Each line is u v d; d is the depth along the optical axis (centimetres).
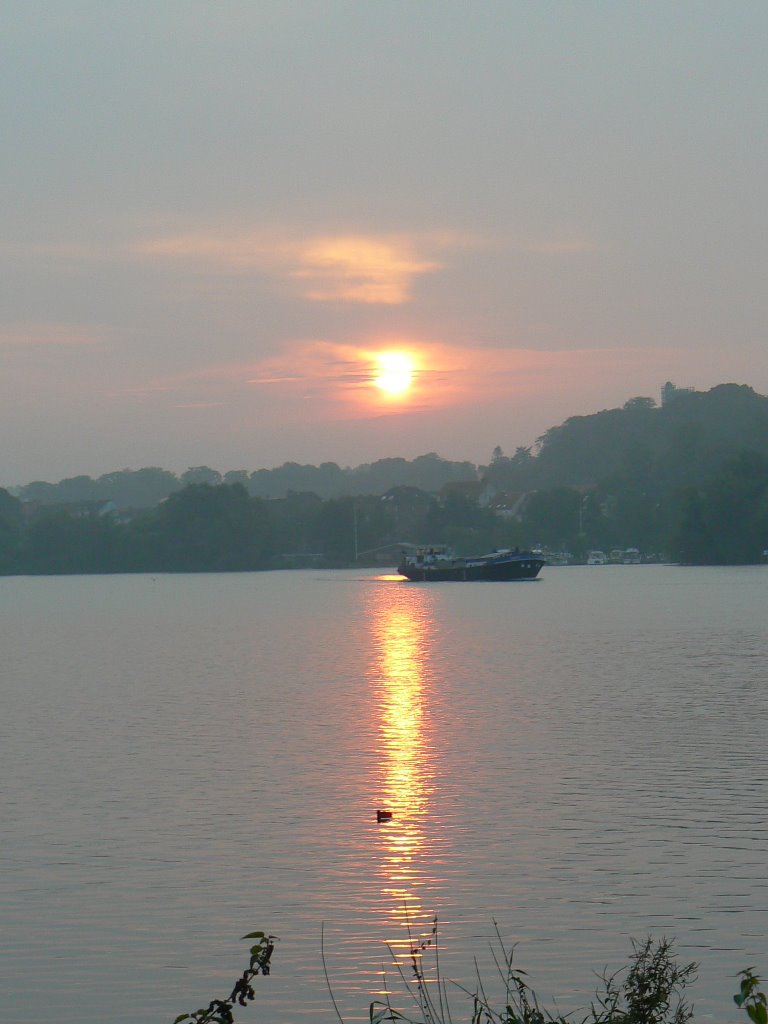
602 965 2530
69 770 4331
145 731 5209
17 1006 2391
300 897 2934
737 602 14662
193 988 2469
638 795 3834
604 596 16825
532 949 2619
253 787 4022
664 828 3456
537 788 3947
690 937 2666
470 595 18675
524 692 6378
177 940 2691
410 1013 2353
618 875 3056
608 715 5441
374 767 4319
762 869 3088
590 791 3900
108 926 2767
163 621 13962
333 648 9712
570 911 2823
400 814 3650
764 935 2667
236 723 5409
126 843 3375
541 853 3241
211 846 3341
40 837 3441
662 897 2902
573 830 3450
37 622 14188
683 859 3178
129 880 3064
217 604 17662
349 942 2673
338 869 3133
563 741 4778
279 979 2500
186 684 7106
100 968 2556
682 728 5034
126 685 7100
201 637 11331
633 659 8081
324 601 17912
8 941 2688
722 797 3794
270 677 7450
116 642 10850
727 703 5759
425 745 4744
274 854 3262
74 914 2836
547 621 12344
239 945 2659
